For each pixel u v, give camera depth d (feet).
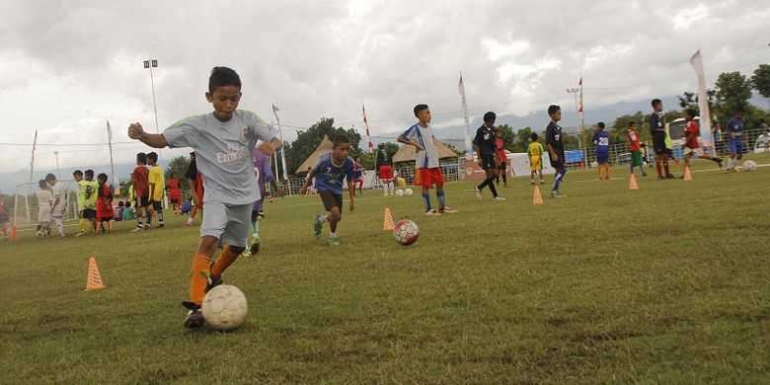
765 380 7.48
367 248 22.74
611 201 33.22
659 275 13.52
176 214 79.77
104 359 10.62
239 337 11.30
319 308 13.11
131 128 12.37
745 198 27.76
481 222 28.09
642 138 162.81
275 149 13.28
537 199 36.94
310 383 8.64
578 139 180.24
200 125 13.42
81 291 18.57
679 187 39.63
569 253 17.40
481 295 13.08
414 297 13.42
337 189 25.25
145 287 18.12
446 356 9.29
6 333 13.30
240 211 13.75
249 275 18.49
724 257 14.78
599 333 9.84
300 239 28.22
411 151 154.81
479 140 43.75
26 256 32.94
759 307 10.46
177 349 10.84
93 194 52.11
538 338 9.84
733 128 56.54
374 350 9.89
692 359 8.38
